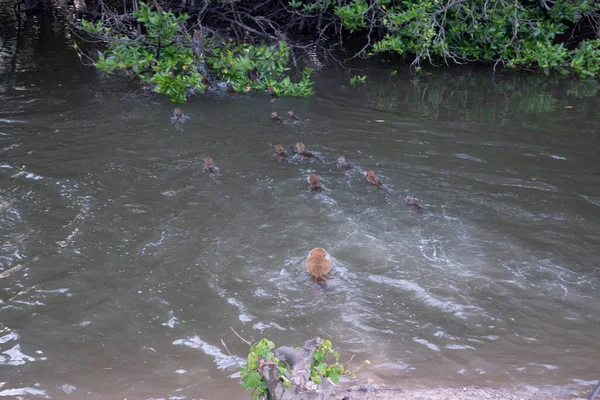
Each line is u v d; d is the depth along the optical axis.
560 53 17.61
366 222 9.39
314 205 9.91
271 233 9.04
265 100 15.58
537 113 14.76
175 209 9.72
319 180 10.84
